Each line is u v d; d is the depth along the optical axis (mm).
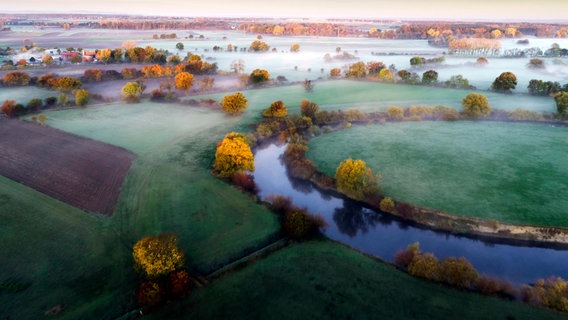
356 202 71188
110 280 48000
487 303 43594
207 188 72062
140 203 66750
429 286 46375
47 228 59531
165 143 96188
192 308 43375
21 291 46375
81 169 81062
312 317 41562
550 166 81125
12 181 75812
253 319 41500
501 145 94125
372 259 52406
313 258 52281
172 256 46094
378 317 41406
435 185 73688
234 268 49969
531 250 56844
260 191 75375
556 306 42656
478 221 61875
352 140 99750
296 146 91438
